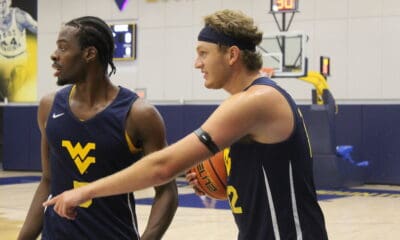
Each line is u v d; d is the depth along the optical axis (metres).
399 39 13.31
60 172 2.54
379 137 13.24
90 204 2.45
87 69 2.49
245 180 2.12
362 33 13.63
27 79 16.92
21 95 17.00
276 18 14.43
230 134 1.94
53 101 2.60
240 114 1.95
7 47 17.06
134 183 1.87
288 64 12.53
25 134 16.31
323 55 13.95
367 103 13.56
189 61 15.34
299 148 2.07
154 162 1.86
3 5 17.08
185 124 14.76
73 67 2.48
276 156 2.05
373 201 10.23
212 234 6.89
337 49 13.84
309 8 14.09
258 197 2.10
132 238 2.53
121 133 2.47
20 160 16.39
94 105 2.51
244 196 2.13
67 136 2.50
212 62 2.10
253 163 2.08
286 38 12.60
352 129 13.48
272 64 12.63
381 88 13.48
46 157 2.71
